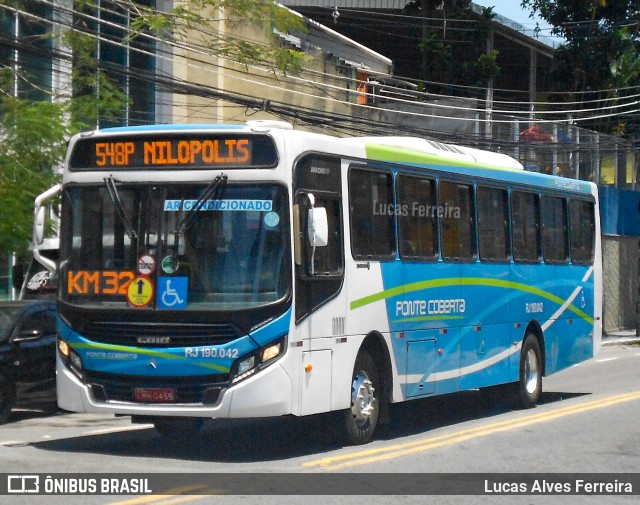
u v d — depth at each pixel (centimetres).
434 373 1441
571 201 1925
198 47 2372
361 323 1268
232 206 1138
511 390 1725
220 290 1123
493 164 1669
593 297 2002
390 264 1339
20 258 2003
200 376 1120
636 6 4716
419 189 1430
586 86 4619
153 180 1157
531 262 1753
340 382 1222
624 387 2102
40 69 2138
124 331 1146
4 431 1473
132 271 1151
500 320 1641
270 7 2283
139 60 2605
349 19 4650
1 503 890
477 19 4391
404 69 4906
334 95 3403
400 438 1368
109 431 1445
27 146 1914
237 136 1145
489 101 3628
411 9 4584
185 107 2720
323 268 1199
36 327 1580
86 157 1191
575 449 1262
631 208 4375
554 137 3734
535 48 4712
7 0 2033
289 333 1122
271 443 1305
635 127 4584
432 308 1440
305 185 1172
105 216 1173
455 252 1512
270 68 2341
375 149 1327
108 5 2417
